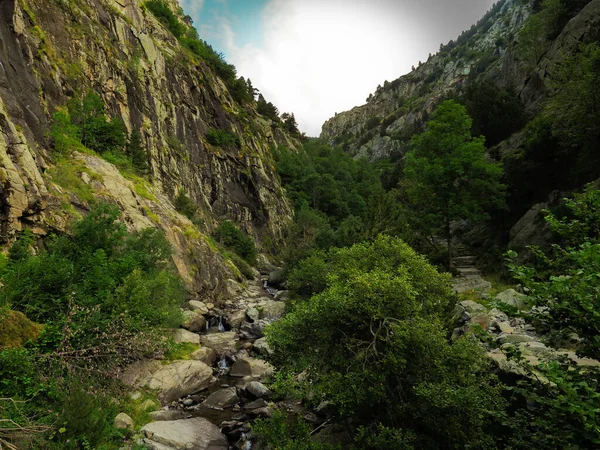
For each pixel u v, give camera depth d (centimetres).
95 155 2873
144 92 4569
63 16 3672
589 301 367
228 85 8106
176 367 1501
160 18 6694
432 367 802
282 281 3959
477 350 812
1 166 1551
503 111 3372
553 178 2233
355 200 8000
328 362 872
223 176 5750
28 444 732
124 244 1947
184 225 3328
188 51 6612
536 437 432
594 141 1880
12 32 2397
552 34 3759
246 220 5856
